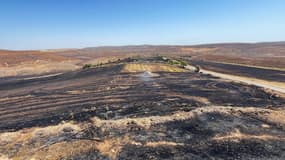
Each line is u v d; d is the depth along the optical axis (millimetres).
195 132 9547
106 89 20344
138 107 13492
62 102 16312
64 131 10117
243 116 11422
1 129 10859
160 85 21891
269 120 10797
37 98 18609
